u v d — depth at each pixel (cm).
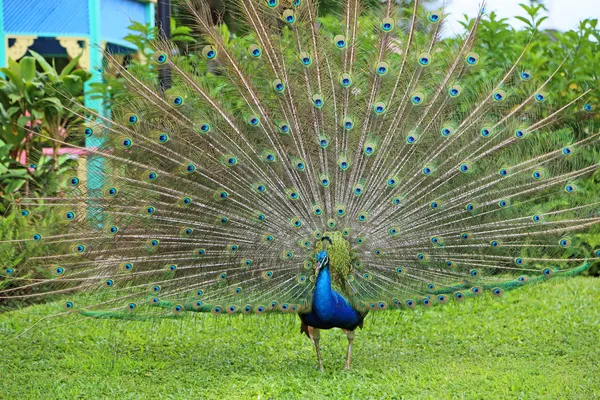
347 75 724
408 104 730
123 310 725
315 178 730
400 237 727
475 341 867
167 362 800
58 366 784
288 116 732
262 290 723
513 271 746
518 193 732
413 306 721
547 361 785
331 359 810
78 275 730
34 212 893
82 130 730
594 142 750
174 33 1016
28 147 1169
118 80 732
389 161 737
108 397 686
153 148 726
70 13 1498
